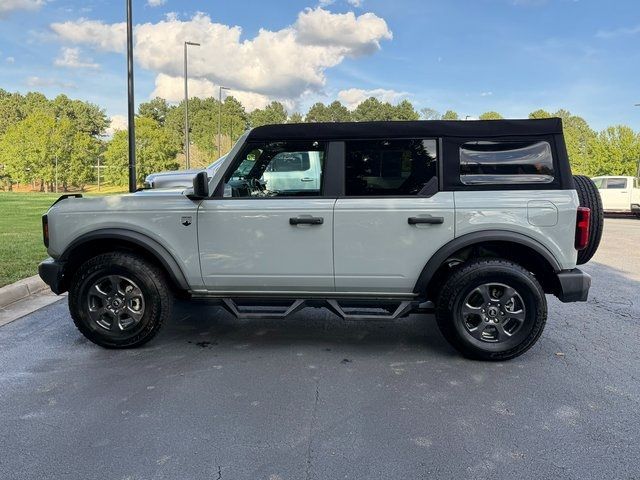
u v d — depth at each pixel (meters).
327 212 4.20
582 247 4.12
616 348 4.57
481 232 4.10
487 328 4.19
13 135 50.19
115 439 2.99
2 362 4.21
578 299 4.12
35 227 11.98
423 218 4.11
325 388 3.70
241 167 4.38
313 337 4.90
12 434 3.05
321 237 4.22
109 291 4.47
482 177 4.16
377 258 4.20
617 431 3.08
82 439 2.99
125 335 4.45
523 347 4.16
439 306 4.23
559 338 4.86
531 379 3.87
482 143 4.16
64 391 3.65
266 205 4.26
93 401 3.49
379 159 4.23
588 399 3.53
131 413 3.31
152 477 2.62
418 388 3.71
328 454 2.83
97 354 4.40
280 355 4.40
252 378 3.89
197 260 4.36
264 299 4.41
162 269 4.51
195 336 4.92
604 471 2.67
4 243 9.45
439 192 4.16
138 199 4.40
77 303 4.45
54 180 50.06
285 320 5.47
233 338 4.86
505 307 4.15
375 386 3.74
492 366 4.14
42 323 5.28
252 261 4.31
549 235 4.07
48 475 2.63
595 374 3.97
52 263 4.51
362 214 4.17
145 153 50.34
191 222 4.32
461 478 2.61
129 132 11.43
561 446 2.91
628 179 19.30
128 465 2.72
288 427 3.13
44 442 2.96
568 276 4.09
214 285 4.40
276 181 4.35
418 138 4.19
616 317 5.59
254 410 3.35
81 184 53.97
